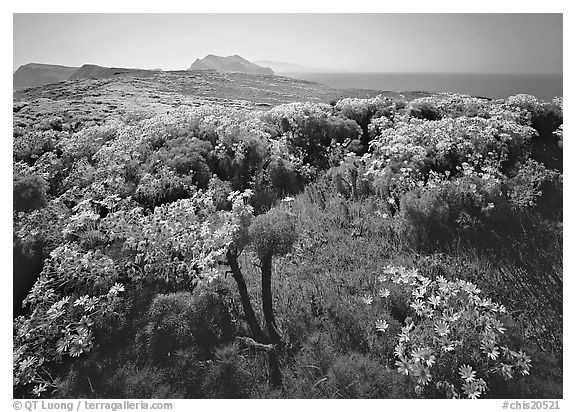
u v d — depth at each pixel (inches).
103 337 177.9
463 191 243.8
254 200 290.7
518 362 150.3
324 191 301.3
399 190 263.6
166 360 167.2
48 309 188.9
